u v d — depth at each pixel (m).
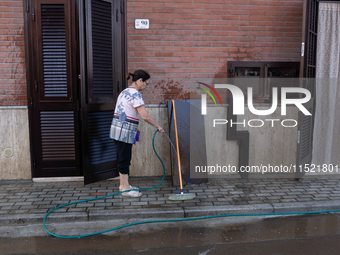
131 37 4.65
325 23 4.84
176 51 4.74
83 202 3.79
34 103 4.45
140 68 4.71
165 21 4.68
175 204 3.72
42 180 4.60
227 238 3.04
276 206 3.67
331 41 4.88
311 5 4.55
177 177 4.47
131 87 3.87
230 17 4.77
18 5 4.36
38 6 4.31
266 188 4.37
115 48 4.42
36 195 4.02
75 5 4.38
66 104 4.49
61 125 4.53
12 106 4.49
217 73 4.84
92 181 4.30
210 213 3.56
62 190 4.23
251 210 3.62
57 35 4.38
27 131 4.55
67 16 4.35
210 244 2.92
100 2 4.19
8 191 4.18
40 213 3.44
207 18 4.73
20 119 4.52
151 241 2.98
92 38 4.14
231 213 3.59
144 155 4.83
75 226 3.31
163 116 4.79
